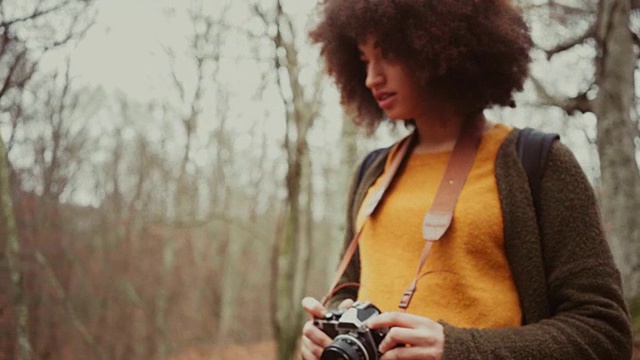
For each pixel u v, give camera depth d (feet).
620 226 22.24
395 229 4.37
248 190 76.64
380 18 4.26
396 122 5.57
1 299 20.27
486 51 4.32
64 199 34.68
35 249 29.25
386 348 3.55
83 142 38.68
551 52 23.50
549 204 3.86
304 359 4.04
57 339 30.83
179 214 55.77
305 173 22.30
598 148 22.86
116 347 42.91
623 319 3.59
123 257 46.60
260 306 77.87
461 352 3.42
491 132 4.29
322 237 74.59
